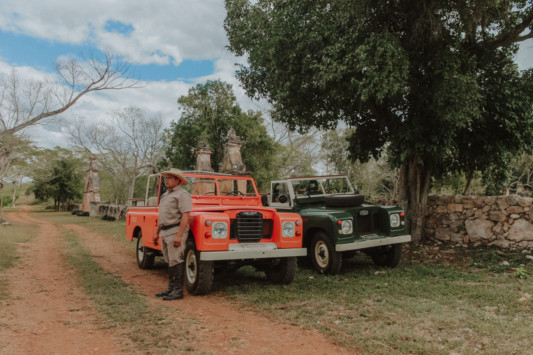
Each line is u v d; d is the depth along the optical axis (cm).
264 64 1091
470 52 989
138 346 362
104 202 3666
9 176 4322
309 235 796
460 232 991
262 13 1108
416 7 848
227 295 582
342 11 889
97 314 468
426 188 1069
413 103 970
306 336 399
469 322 428
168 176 560
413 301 523
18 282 659
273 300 543
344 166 3356
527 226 845
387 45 782
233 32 1223
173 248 554
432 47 896
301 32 933
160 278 725
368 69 797
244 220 610
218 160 3559
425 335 397
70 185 5294
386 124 1067
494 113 971
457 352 350
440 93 821
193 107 3456
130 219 898
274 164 3631
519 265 741
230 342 377
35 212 5266
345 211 759
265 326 433
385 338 384
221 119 3422
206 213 579
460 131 1038
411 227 1070
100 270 789
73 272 765
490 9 891
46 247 1207
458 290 579
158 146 3072
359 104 948
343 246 697
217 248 562
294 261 646
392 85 796
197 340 382
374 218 784
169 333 399
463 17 835
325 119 1206
